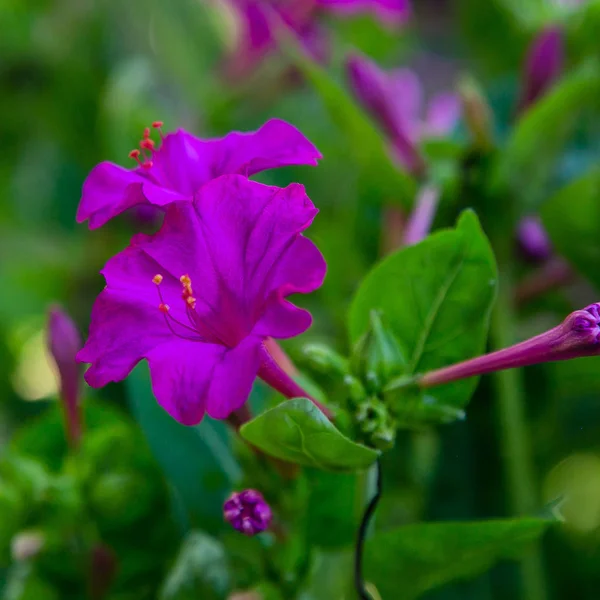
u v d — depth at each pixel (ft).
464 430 1.16
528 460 1.19
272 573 1.03
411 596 1.03
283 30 1.13
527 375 1.21
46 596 1.08
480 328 1.01
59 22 1.51
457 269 1.01
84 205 0.97
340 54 1.36
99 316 0.96
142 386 1.09
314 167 1.31
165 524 1.08
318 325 1.27
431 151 1.16
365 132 1.13
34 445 1.12
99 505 1.06
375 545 1.01
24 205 1.51
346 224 1.24
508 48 1.33
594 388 1.23
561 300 1.22
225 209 0.95
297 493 1.02
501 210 1.14
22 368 1.48
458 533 1.00
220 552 1.01
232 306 0.96
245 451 1.02
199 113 1.38
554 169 1.22
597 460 1.24
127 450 1.08
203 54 1.48
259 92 1.32
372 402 0.98
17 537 1.06
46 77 1.51
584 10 1.25
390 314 1.02
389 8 1.32
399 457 1.17
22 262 1.44
